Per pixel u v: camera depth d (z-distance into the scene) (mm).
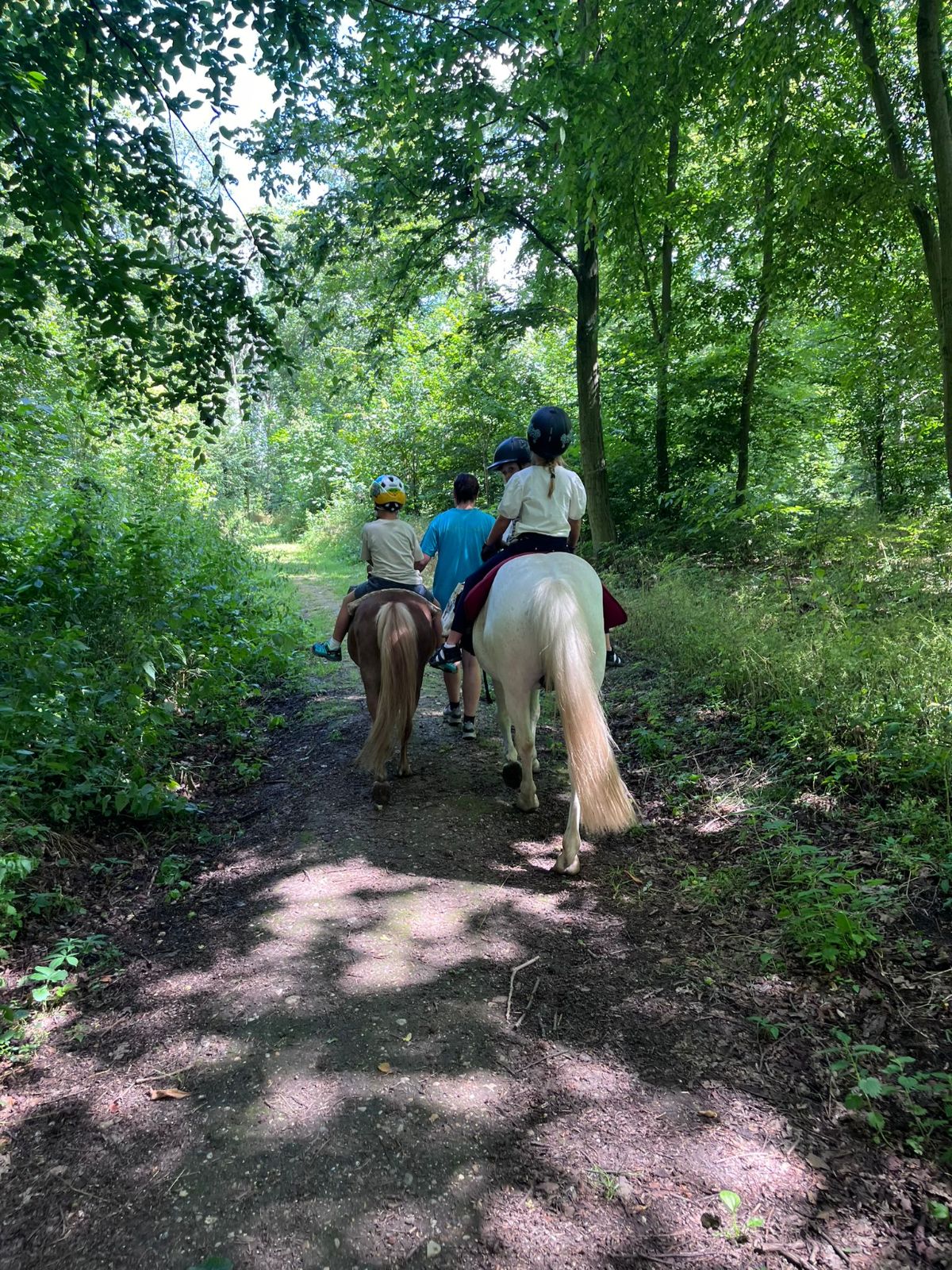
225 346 5875
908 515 10367
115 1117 2467
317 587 14000
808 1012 2822
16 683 4484
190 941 3453
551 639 3492
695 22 6281
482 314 13523
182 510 12617
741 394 11961
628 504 13445
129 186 5328
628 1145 2303
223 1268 1970
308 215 10852
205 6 4656
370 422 19359
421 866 4000
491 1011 2904
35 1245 2053
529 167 9570
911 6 7988
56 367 8172
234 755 5734
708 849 4047
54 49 4598
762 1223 2047
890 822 3844
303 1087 2553
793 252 9664
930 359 10398
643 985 3037
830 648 5418
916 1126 2311
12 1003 2996
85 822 4297
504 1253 1994
